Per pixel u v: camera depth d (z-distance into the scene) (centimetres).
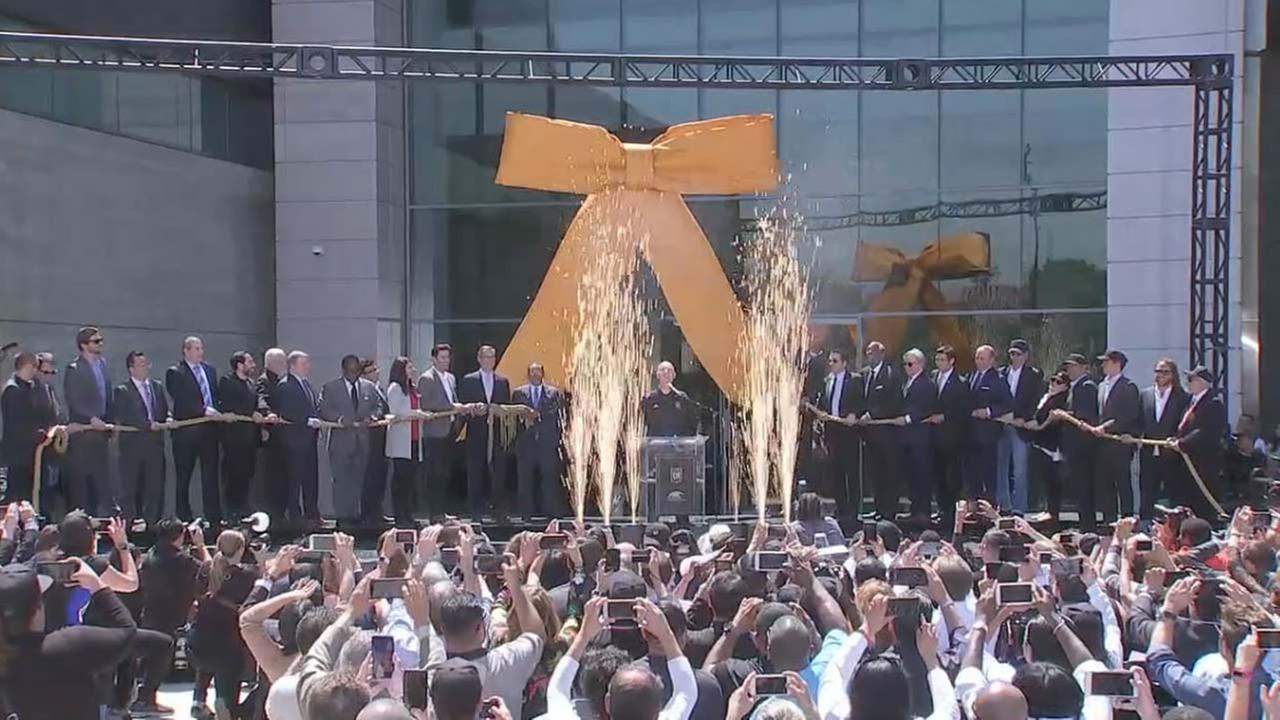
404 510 1380
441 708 423
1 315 1534
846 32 1938
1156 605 665
